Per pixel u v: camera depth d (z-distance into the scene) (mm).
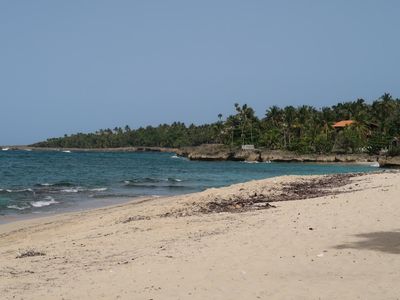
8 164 88125
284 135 139375
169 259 10617
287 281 8531
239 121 152625
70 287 8664
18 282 9195
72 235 16125
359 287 8031
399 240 11703
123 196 36281
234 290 8070
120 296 7973
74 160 121438
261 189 28969
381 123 125188
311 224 14359
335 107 155375
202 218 17672
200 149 142000
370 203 18453
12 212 26250
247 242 12102
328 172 79062
